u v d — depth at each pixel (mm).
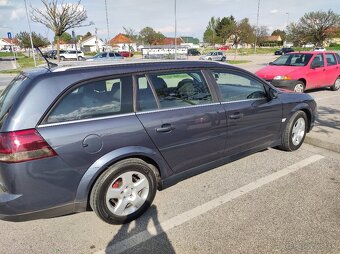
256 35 45656
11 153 2316
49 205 2545
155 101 3033
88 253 2576
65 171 2523
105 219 2830
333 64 10664
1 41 86625
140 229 2885
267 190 3551
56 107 2496
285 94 4516
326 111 7348
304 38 33719
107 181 2734
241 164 4301
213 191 3561
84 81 2648
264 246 2592
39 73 2592
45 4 17891
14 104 2406
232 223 2928
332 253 2486
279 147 4793
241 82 3869
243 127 3803
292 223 2896
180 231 2836
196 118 3264
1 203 2400
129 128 2789
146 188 3035
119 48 56969
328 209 3115
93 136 2602
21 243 2705
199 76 3453
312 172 4004
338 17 32594
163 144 3043
